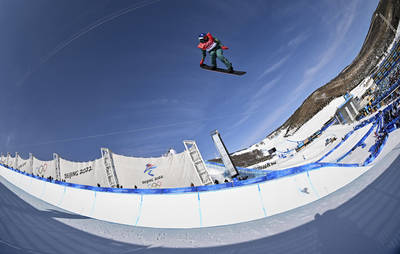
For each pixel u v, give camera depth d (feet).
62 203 37.27
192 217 25.36
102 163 60.90
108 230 21.48
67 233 18.26
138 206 30.04
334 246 10.08
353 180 25.09
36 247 13.52
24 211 25.35
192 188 31.35
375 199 13.69
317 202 21.75
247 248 13.78
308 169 29.27
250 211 24.49
